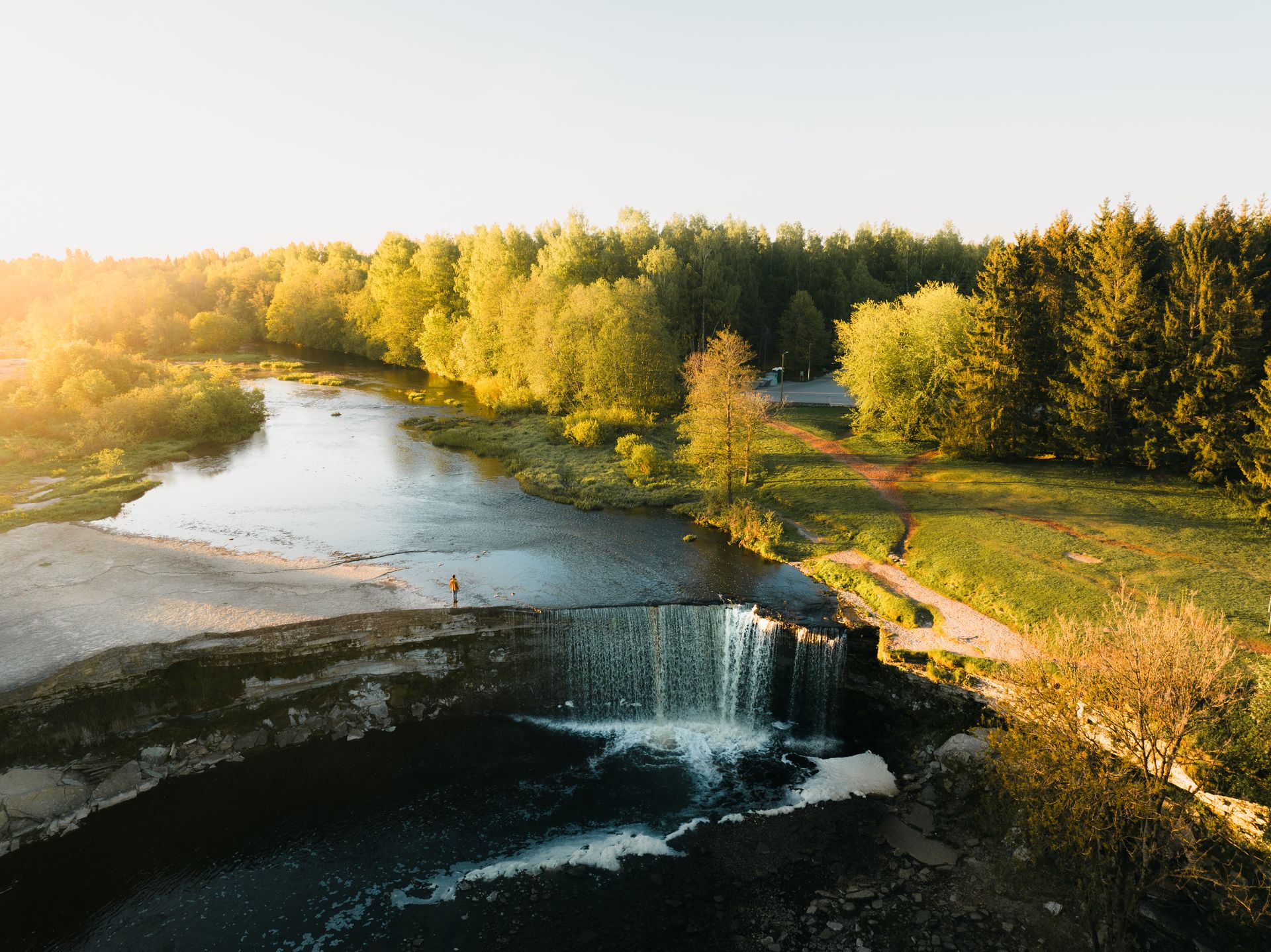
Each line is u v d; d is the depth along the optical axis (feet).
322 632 117.60
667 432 274.57
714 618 131.44
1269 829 77.61
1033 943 78.74
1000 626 124.77
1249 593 126.72
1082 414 196.85
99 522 181.37
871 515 177.37
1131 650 79.00
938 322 235.61
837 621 127.95
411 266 471.62
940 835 95.45
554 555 162.61
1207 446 172.96
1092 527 161.89
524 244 401.49
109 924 82.84
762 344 416.46
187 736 109.70
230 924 82.84
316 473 231.50
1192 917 80.12
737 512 182.80
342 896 86.74
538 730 120.57
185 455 246.88
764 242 543.39
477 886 88.17
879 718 120.78
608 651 128.36
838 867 90.79
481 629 123.65
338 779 106.52
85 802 99.35
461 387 385.09
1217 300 175.11
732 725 126.31
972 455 218.59
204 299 638.12
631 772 110.73
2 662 107.14
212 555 157.89
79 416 261.85
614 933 81.56
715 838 96.07
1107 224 205.67
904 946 79.25
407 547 166.50
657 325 305.94
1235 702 86.58
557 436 267.18
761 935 81.10
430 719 120.47
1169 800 80.48
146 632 115.34
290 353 520.01
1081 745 81.15
